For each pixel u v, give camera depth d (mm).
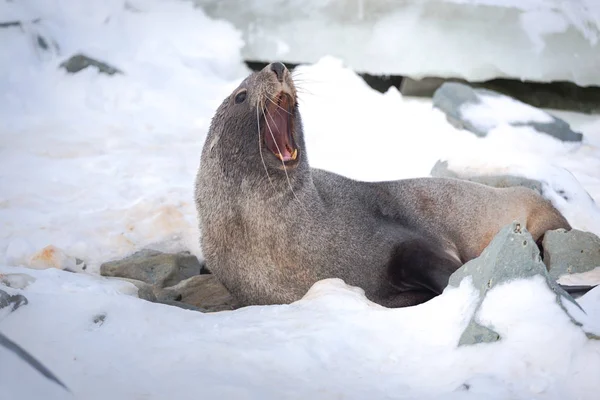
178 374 16578
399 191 30547
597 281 27391
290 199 25250
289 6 55219
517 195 32750
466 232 30875
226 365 17156
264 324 19453
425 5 54000
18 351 16688
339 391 16141
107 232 32938
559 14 53906
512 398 15414
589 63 53750
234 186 25484
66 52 53375
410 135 47094
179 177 39750
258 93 24812
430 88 56406
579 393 15586
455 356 17188
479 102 49281
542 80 54250
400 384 16469
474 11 53719
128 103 50375
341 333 18625
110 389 15945
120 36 55469
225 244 26141
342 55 55438
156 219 33844
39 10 54969
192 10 57219
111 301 19562
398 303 27266
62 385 15938
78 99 50219
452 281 20016
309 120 49062
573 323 16984
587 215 35219
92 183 38375
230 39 56219
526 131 47062
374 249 27266
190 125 48344
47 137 44500
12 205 35281
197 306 27812
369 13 54531
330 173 29328
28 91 50219
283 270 25656
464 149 42938
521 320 17234
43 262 29500
